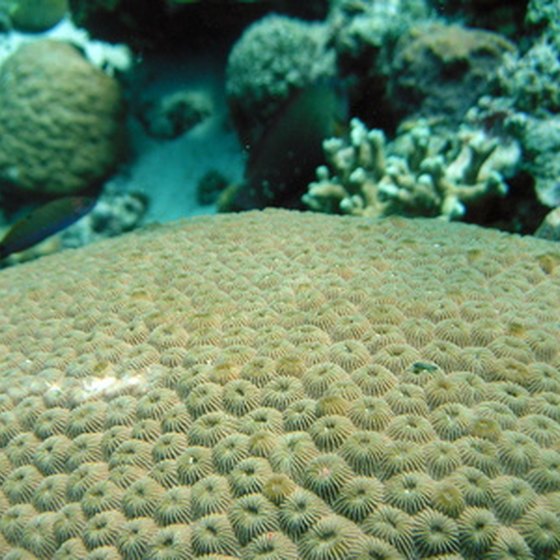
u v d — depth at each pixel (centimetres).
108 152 62
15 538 18
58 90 59
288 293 23
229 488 17
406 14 48
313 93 45
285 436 17
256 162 48
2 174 61
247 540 16
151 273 26
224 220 31
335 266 25
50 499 18
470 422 17
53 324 24
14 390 21
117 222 61
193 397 19
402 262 25
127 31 63
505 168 36
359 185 39
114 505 17
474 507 15
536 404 18
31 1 74
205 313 22
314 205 41
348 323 21
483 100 39
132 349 21
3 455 19
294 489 16
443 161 38
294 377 19
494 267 24
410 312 21
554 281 24
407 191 36
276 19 53
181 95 65
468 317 21
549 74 35
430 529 15
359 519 16
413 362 19
